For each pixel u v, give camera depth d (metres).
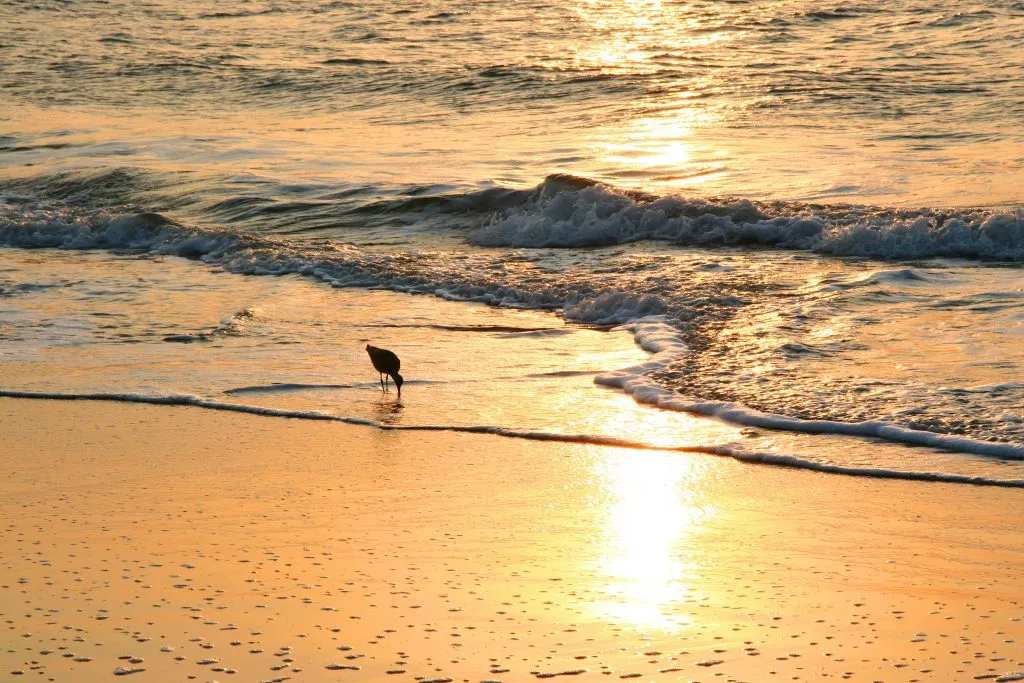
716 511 20.86
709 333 34.25
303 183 66.94
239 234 53.34
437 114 91.44
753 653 14.62
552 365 32.00
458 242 53.88
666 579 17.44
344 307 40.22
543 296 40.50
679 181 63.38
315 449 25.02
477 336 35.69
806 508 20.97
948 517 20.31
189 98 104.31
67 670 14.12
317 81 108.25
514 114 89.94
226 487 22.34
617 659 14.45
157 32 140.50
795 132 77.44
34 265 49.62
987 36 116.44
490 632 15.31
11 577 17.38
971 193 56.41
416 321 37.91
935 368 29.53
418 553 18.58
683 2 149.50
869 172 62.84
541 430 26.27
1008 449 23.66
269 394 29.55
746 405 27.28
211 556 18.38
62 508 21.00
